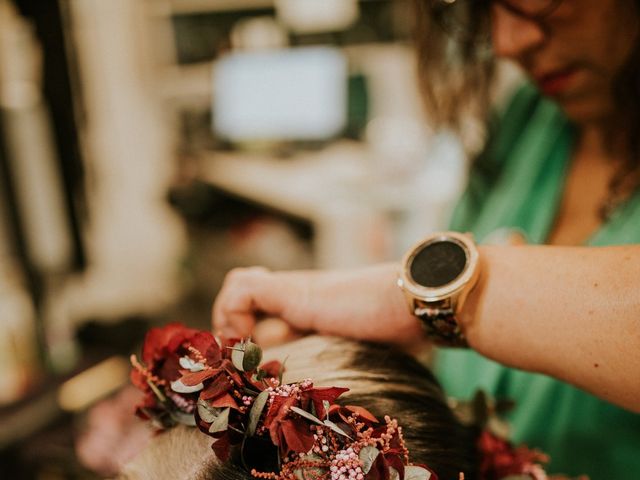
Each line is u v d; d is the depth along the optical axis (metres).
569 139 0.88
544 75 0.74
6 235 1.55
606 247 0.45
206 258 2.66
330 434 0.40
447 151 2.36
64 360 1.49
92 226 2.36
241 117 2.95
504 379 0.76
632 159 0.77
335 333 0.53
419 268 0.48
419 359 0.56
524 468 0.52
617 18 0.69
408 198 2.22
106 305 2.39
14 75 1.57
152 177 2.95
